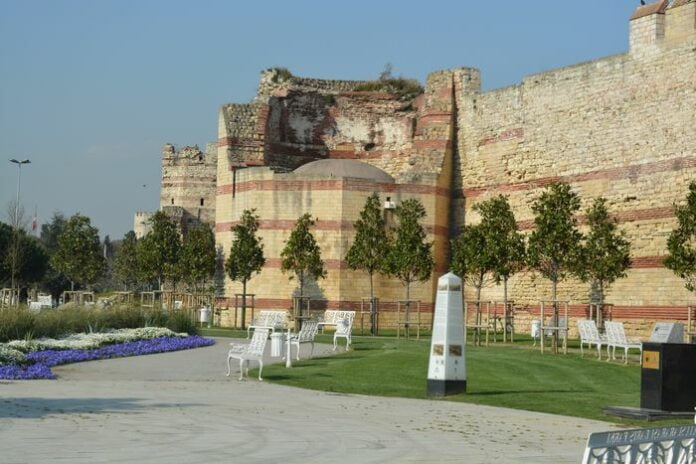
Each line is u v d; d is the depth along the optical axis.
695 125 36.81
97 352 31.17
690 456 12.63
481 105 49.69
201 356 31.97
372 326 46.69
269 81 56.75
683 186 37.19
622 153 40.38
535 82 45.81
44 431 15.97
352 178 49.59
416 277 46.44
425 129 51.62
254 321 47.22
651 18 39.12
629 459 11.80
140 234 101.50
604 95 41.56
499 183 48.22
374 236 47.66
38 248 83.44
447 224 51.12
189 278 59.22
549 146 44.78
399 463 14.05
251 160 53.94
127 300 53.03
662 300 37.81
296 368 28.50
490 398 22.09
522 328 45.94
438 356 22.80
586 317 41.81
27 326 33.66
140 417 17.89
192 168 83.12
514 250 38.16
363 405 20.77
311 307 49.44
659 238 38.16
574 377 26.62
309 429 17.05
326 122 57.19
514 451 15.39
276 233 50.44
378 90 57.12
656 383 19.70
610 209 40.75
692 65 37.09
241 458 14.04
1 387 22.61
